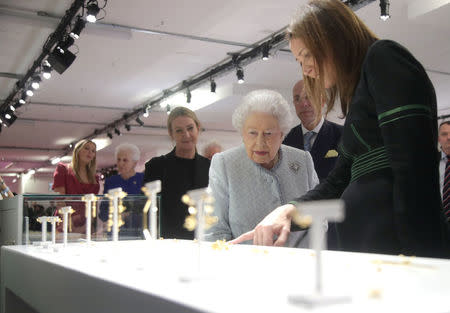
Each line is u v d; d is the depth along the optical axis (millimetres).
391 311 414
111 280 695
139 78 8117
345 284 564
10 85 8539
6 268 1662
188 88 8305
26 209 1763
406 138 985
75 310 863
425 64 7492
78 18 5227
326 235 1625
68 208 1554
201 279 643
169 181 2762
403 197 973
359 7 4867
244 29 6039
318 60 1281
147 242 1589
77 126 11961
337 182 1351
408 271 672
